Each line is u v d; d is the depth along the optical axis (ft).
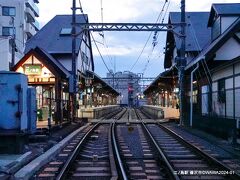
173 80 133.08
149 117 153.07
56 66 91.25
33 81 88.79
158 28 94.68
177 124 100.89
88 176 33.99
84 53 161.58
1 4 195.42
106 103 275.39
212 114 84.02
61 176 31.42
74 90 99.50
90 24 96.53
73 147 54.80
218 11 103.40
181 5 94.12
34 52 88.38
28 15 215.51
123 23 95.20
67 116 98.94
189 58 123.95
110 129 84.48
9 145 42.04
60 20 161.99
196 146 51.90
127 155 46.34
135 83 355.77
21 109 44.80
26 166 34.83
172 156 45.29
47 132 63.16
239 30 92.94
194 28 131.23
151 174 34.76
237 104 65.62
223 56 93.91
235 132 54.19
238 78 65.51
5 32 195.52
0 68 127.95
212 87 85.66
